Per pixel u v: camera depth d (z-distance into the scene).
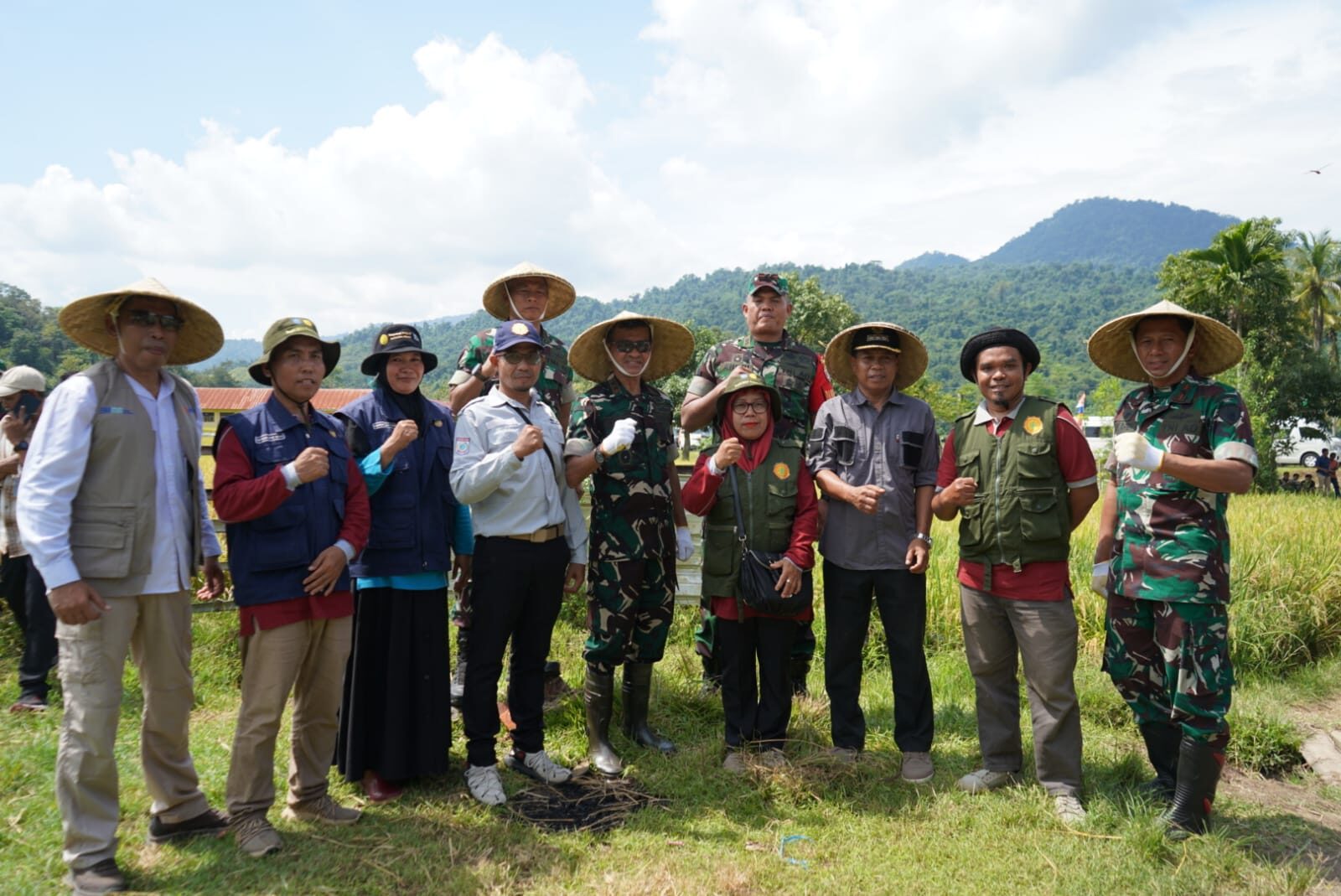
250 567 3.31
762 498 4.38
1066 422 4.10
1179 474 3.60
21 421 5.00
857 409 4.53
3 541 4.95
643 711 4.67
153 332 3.14
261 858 3.24
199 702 5.04
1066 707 4.05
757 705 4.55
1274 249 33.88
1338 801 4.36
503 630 3.97
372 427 3.94
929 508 4.42
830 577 4.50
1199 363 4.04
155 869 3.13
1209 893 3.27
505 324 4.12
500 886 3.14
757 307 5.01
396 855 3.34
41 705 4.75
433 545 3.91
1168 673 3.77
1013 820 3.87
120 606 3.04
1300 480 27.77
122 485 3.05
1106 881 3.32
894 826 3.81
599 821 3.76
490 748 3.99
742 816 3.90
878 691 5.75
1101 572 4.21
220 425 3.39
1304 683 6.38
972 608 4.27
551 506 4.04
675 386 39.53
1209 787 3.71
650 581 4.41
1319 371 33.50
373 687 3.91
